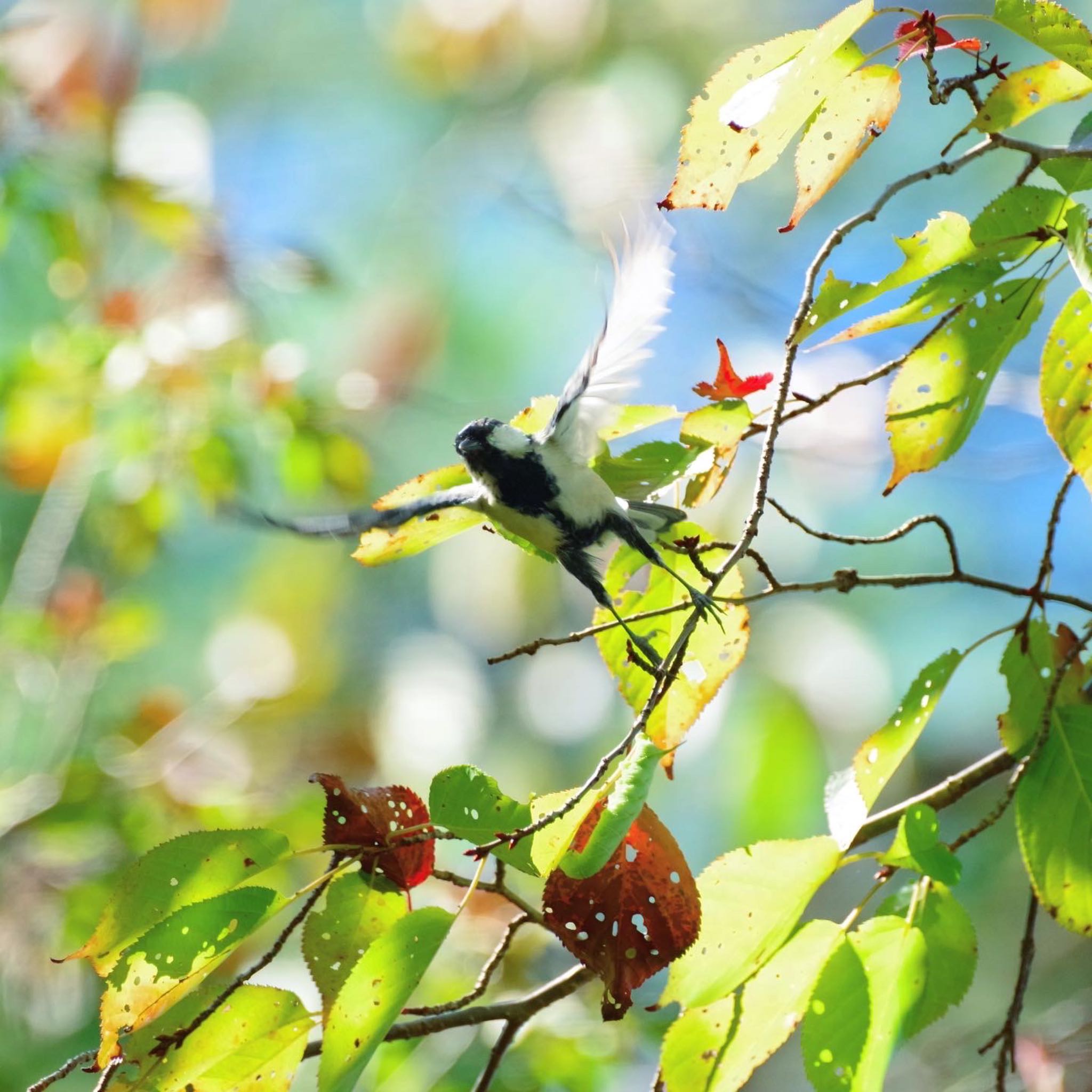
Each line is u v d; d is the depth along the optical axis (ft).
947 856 15.87
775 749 39.01
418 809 16.70
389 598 49.34
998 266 17.24
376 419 45.39
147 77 49.26
